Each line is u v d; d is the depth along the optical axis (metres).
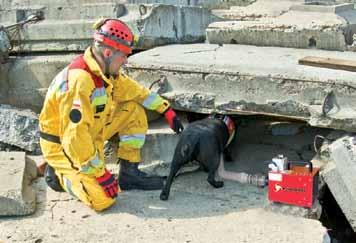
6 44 6.64
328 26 6.23
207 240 4.44
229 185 5.38
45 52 6.88
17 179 5.07
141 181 5.30
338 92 5.02
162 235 4.52
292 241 4.41
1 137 6.12
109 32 4.73
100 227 4.65
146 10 6.60
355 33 6.64
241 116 6.22
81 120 4.64
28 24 6.77
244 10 7.73
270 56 5.99
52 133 5.02
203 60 5.80
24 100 6.76
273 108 5.28
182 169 5.53
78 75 4.66
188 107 5.60
